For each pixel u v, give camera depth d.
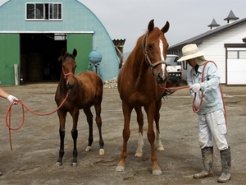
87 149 8.62
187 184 6.33
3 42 30.69
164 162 7.63
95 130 11.10
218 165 7.33
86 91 7.96
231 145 9.01
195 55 6.39
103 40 31.02
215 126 6.34
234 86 29.62
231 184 6.27
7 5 30.45
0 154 8.49
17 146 9.25
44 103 18.11
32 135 10.63
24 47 35.81
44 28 30.81
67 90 7.34
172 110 15.35
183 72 32.81
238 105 16.75
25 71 35.59
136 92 6.73
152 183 6.40
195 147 8.88
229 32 31.48
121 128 11.39
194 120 12.78
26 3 30.55
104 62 31.08
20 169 7.34
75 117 7.57
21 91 24.61
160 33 6.13
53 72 36.94
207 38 31.50
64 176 6.86
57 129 11.53
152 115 6.91
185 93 22.88
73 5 30.69
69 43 31.02
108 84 29.17
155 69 5.98
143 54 6.38
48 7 30.69
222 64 31.50
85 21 30.88
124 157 7.20
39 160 7.94
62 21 30.80
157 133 8.60
